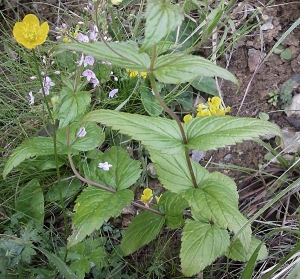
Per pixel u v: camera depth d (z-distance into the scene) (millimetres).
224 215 260
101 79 406
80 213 288
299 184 367
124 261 340
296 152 385
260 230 357
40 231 337
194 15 478
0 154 401
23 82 445
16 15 506
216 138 254
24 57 438
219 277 337
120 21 454
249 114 429
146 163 389
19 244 293
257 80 441
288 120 415
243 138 252
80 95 306
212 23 382
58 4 512
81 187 373
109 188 306
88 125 340
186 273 273
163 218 316
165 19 195
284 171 387
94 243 321
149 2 198
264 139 407
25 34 250
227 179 323
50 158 367
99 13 332
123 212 369
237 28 471
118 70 419
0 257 284
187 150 265
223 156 405
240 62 456
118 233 355
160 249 348
